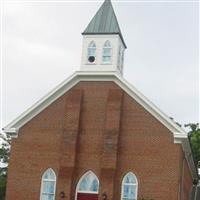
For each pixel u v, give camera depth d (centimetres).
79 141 4134
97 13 4550
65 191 3994
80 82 4272
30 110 4269
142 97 4100
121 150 4034
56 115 4244
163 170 3934
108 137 4047
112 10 4556
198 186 5241
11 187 4141
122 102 4141
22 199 4103
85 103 4212
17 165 4184
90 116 4175
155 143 4000
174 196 3862
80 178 4053
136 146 4019
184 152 4206
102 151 4066
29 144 4219
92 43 4388
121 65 4525
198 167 6284
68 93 4266
